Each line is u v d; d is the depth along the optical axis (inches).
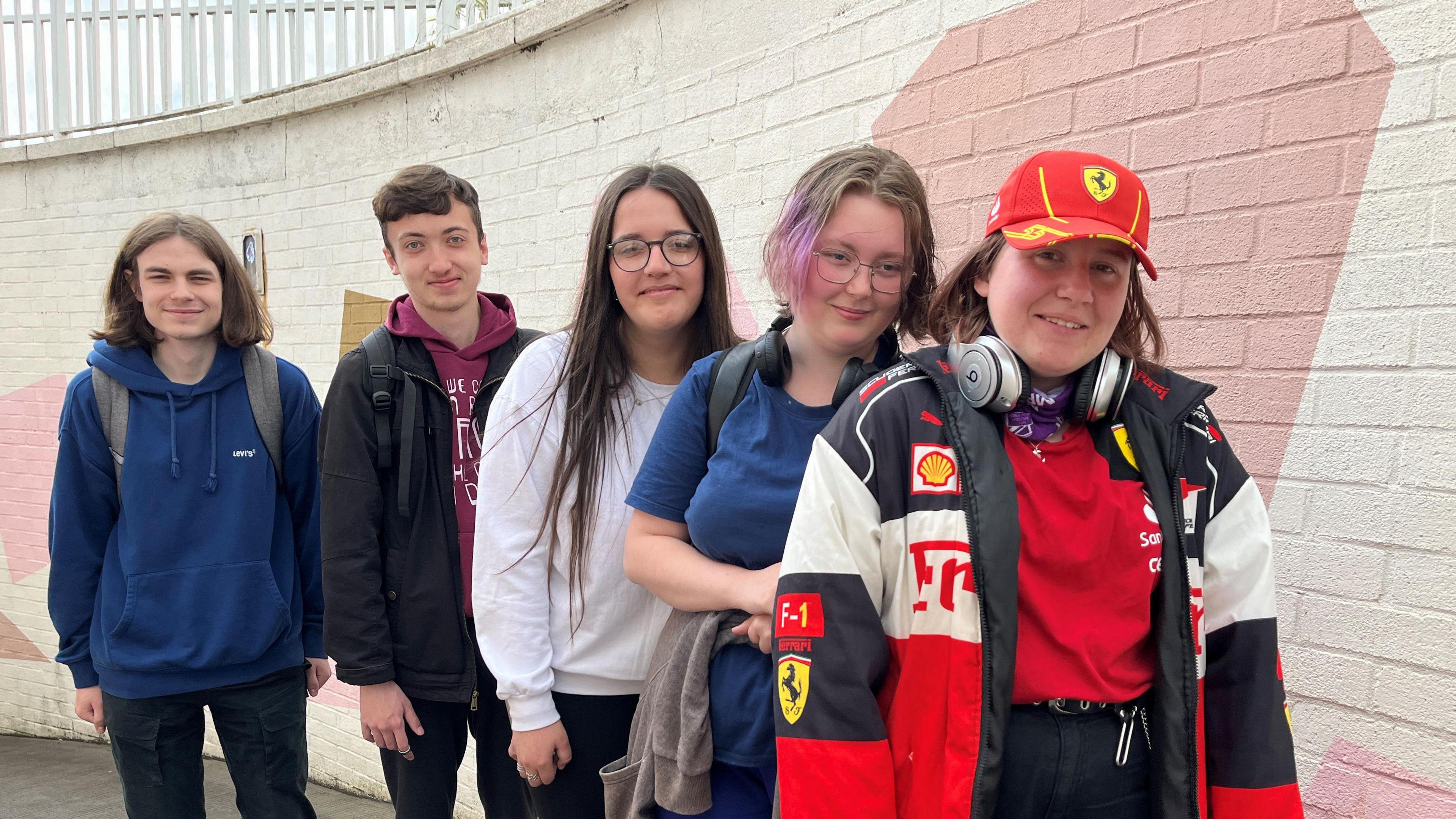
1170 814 40.2
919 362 44.6
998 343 41.7
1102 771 40.8
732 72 111.8
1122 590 41.1
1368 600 65.0
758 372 52.8
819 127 102.2
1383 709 64.3
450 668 76.6
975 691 39.6
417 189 79.6
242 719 92.6
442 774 79.6
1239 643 42.0
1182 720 40.4
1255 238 70.1
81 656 90.2
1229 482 43.3
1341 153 65.2
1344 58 64.8
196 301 86.7
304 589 97.2
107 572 88.7
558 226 135.7
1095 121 79.2
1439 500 61.3
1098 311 41.5
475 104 148.2
